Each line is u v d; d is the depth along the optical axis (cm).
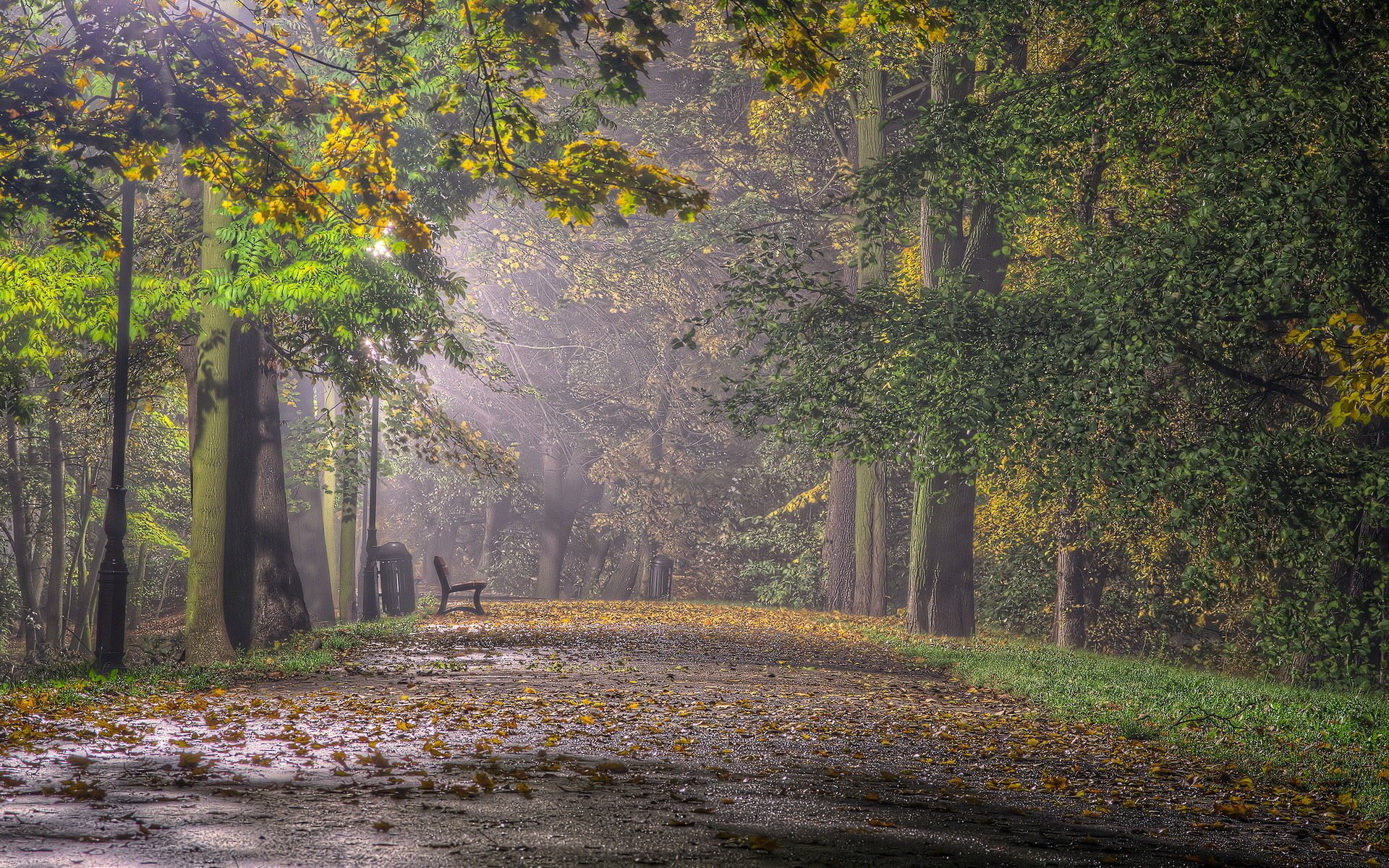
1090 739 1141
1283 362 2145
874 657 2145
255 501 2333
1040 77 2039
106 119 1403
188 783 772
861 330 2239
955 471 2472
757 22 1218
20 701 1205
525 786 783
